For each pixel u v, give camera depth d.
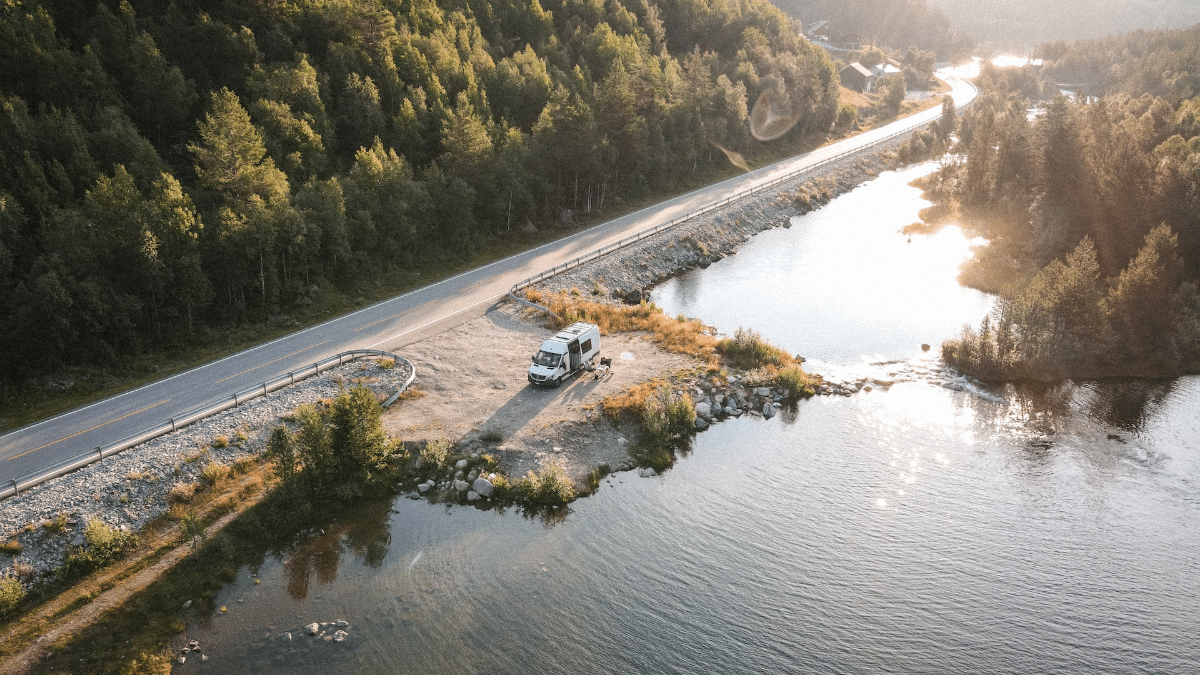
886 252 80.38
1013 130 92.00
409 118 77.00
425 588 30.17
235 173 57.38
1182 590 30.66
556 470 36.88
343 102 76.38
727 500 36.66
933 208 96.25
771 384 48.09
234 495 34.53
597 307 57.72
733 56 155.75
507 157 76.50
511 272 65.94
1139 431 43.75
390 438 39.03
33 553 29.70
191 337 50.50
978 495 37.28
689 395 45.78
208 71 75.69
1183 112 108.56
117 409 41.34
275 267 55.66
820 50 172.25
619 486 37.72
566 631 27.98
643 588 30.36
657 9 149.50
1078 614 29.34
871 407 46.53
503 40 114.00
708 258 76.44
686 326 56.31
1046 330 52.94
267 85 71.00
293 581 30.53
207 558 31.12
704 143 105.62
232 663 26.27
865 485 38.12
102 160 58.56
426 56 91.44
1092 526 34.81
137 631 27.55
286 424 39.59
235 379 45.12
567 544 33.06
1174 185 64.62
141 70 68.44
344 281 60.59
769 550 32.88
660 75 108.88
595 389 45.84
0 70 61.72
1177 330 53.38
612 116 88.00
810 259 77.62
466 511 35.31
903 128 152.12
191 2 81.44
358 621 28.33
